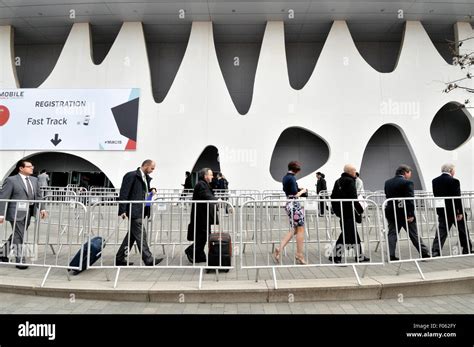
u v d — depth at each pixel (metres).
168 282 3.83
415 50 13.58
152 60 15.28
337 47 13.59
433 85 13.43
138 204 4.43
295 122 13.39
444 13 13.02
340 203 4.25
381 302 3.57
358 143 13.24
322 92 13.49
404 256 5.01
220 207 4.59
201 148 13.34
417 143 13.20
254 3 12.44
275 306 3.45
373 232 6.07
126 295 3.57
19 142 13.21
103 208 5.55
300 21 13.67
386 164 14.85
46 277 3.77
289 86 13.55
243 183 13.18
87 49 13.73
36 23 13.82
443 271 4.14
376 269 4.34
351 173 4.60
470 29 13.64
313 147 15.00
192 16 13.37
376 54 15.12
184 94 13.55
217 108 13.52
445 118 14.77
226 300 3.55
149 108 13.50
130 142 13.25
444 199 4.51
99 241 4.46
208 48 13.69
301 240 4.45
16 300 3.57
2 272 4.27
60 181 15.41
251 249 5.77
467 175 13.05
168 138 13.38
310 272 4.28
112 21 13.70
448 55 15.01
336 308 3.40
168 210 5.53
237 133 13.40
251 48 15.38
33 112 13.37
